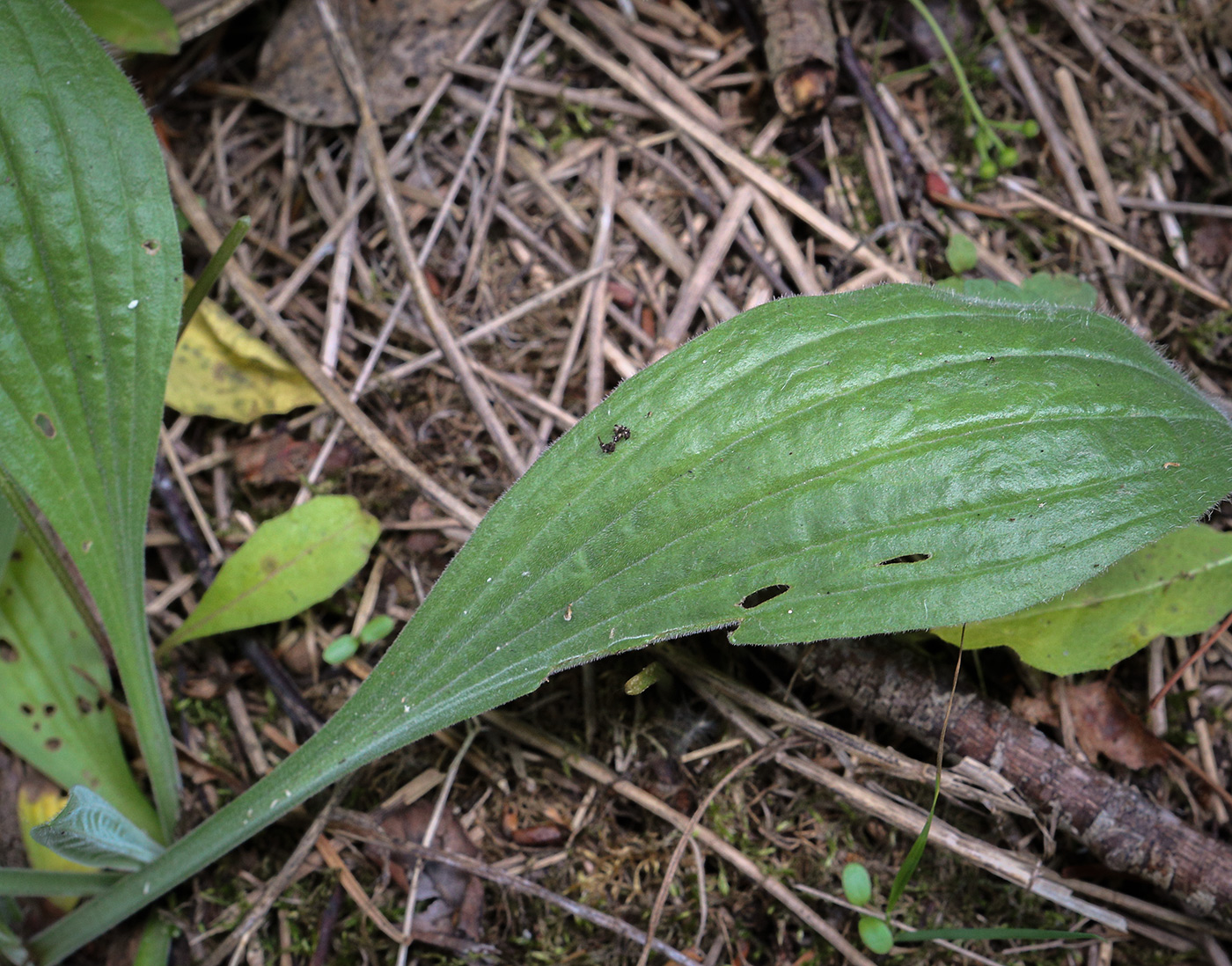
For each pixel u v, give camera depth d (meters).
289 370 0.18
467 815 0.17
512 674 0.14
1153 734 0.16
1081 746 0.16
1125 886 0.16
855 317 0.13
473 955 0.16
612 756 0.17
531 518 0.14
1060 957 0.16
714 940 0.16
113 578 0.15
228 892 0.16
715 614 0.13
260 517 0.18
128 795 0.16
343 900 0.16
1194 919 0.15
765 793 0.16
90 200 0.14
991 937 0.15
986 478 0.12
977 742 0.15
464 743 0.17
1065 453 0.12
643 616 0.13
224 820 0.15
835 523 0.13
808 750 0.16
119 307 0.14
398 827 0.16
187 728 0.17
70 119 0.13
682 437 0.13
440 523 0.18
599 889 0.16
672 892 0.16
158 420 0.15
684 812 0.16
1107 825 0.15
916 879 0.16
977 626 0.15
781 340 0.13
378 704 0.15
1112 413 0.13
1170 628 0.15
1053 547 0.12
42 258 0.14
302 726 0.17
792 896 0.16
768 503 0.13
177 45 0.18
